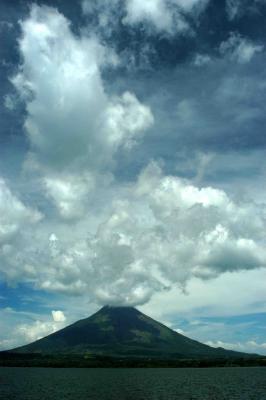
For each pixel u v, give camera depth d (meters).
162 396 181.50
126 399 169.12
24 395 184.75
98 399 169.50
